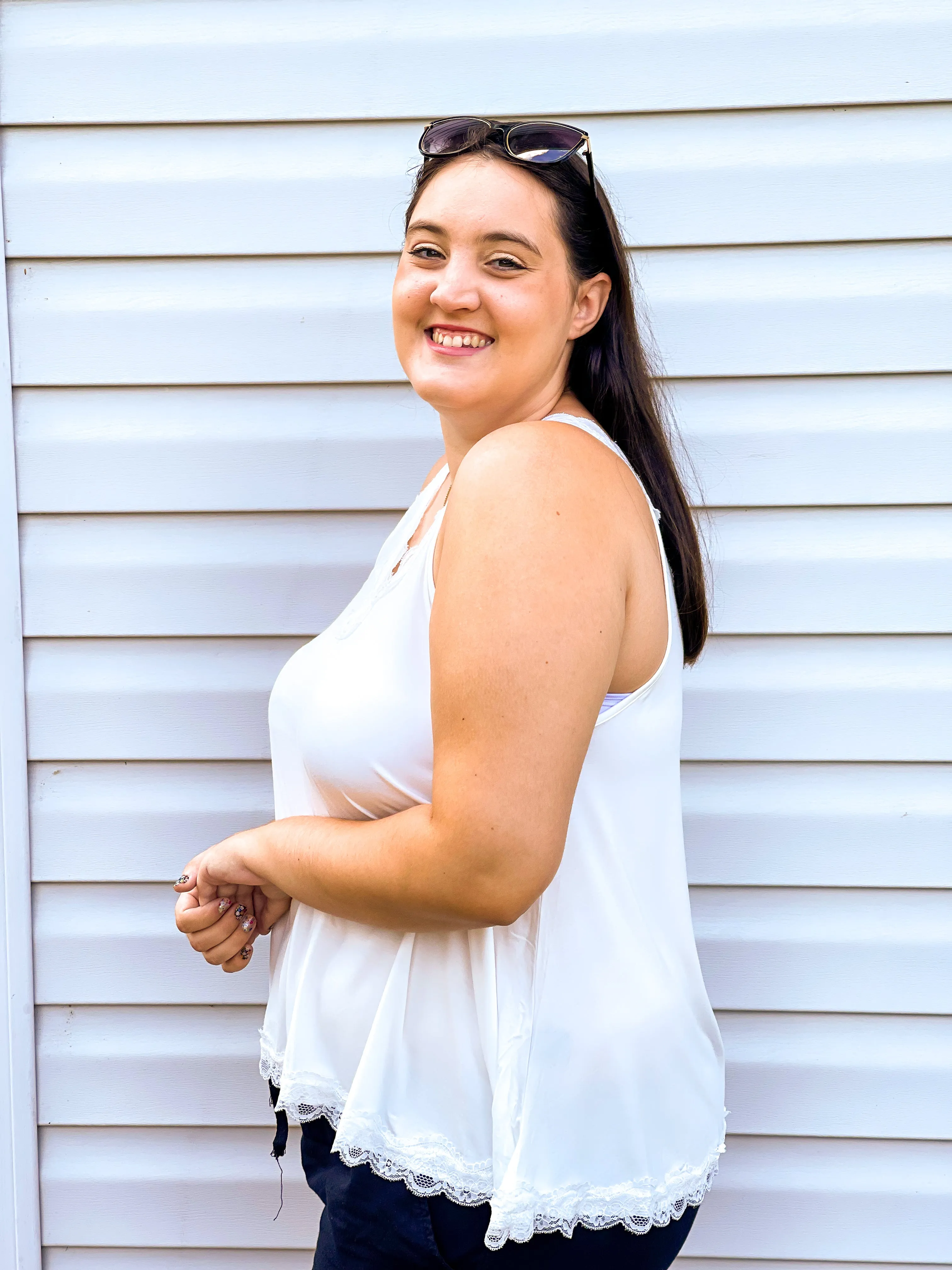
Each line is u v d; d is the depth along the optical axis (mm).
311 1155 1119
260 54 1493
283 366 1551
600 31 1462
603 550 898
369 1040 1011
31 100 1514
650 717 1023
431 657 888
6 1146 1678
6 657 1601
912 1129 1617
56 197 1532
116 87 1508
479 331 1005
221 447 1570
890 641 1543
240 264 1540
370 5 1474
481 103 1485
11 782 1622
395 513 1576
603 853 1007
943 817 1562
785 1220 1655
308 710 1062
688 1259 1680
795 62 1453
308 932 1121
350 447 1563
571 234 1021
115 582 1598
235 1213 1701
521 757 843
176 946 1661
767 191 1479
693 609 1190
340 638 1084
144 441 1573
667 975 1068
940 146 1459
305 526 1584
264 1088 1676
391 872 916
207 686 1615
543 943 989
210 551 1592
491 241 977
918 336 1489
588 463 936
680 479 1287
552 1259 998
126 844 1643
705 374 1515
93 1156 1701
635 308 1252
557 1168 979
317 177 1514
